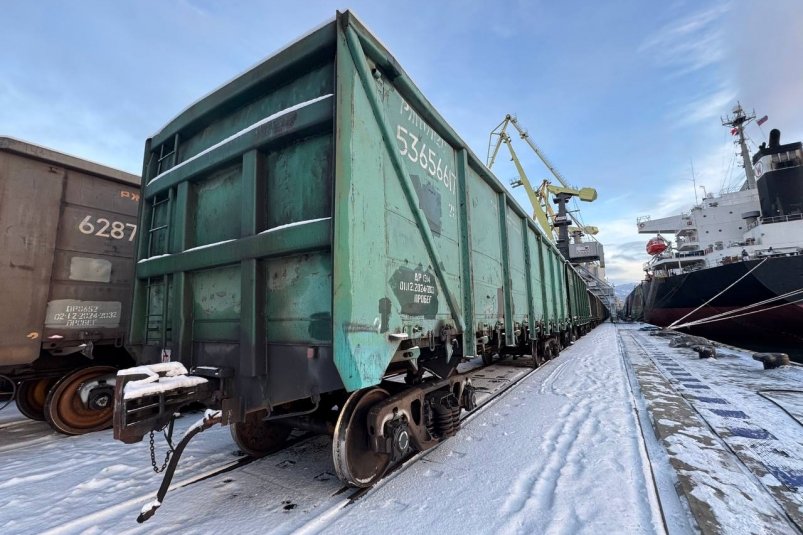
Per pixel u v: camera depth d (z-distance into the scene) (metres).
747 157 31.19
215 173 3.38
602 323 44.91
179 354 3.22
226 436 4.52
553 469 3.34
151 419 2.35
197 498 2.94
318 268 2.55
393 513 2.65
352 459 2.89
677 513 2.58
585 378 8.01
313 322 2.52
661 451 3.76
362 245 2.57
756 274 17.67
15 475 3.50
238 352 2.86
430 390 3.68
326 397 3.32
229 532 2.45
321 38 2.76
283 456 3.81
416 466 3.47
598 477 3.15
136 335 3.83
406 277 3.13
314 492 3.00
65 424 4.85
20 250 4.64
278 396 2.66
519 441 4.11
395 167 3.15
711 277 20.16
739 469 3.17
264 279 2.85
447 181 4.26
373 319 2.61
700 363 9.79
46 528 2.57
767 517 2.42
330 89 2.75
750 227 24.73
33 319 4.68
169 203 3.70
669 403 5.52
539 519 2.52
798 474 3.10
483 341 4.79
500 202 6.25
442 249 3.94
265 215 2.96
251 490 3.05
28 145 4.72
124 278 5.71
